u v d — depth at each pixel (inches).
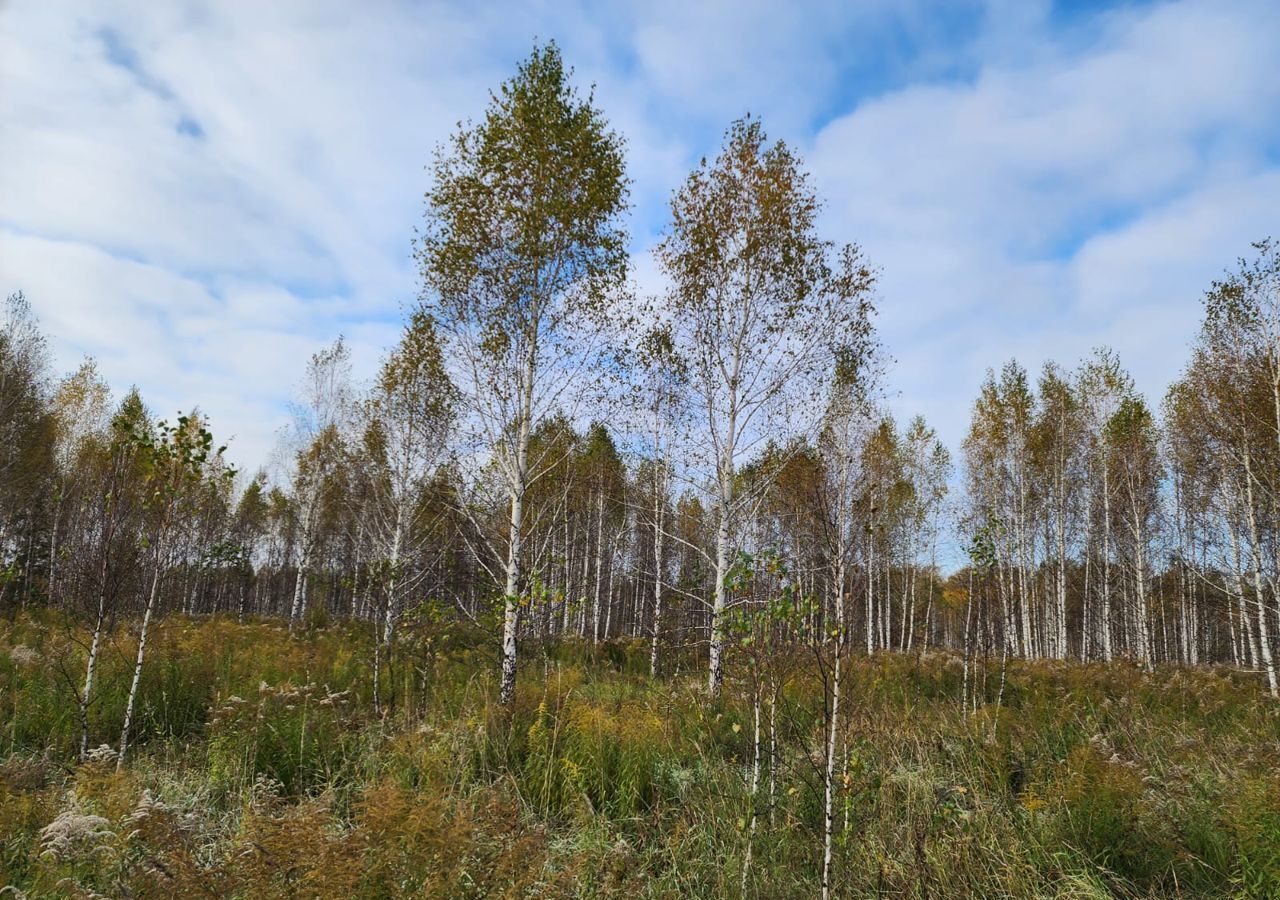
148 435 264.2
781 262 468.8
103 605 253.8
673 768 232.8
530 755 232.7
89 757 212.1
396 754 232.7
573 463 506.3
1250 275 548.4
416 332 537.0
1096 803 192.9
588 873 162.6
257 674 335.9
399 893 121.8
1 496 901.8
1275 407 550.6
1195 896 165.3
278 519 1407.5
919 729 270.5
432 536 626.8
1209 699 424.2
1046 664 642.2
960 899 158.7
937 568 1119.6
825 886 148.4
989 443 990.4
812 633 191.2
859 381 495.5
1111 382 945.5
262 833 134.1
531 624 411.2
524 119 402.9
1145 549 1016.2
